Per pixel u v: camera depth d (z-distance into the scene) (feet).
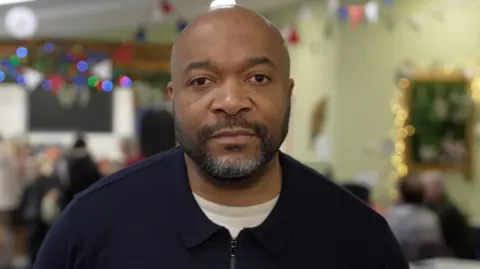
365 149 18.11
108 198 3.88
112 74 21.83
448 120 17.28
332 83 18.69
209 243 3.72
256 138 3.50
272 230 3.76
